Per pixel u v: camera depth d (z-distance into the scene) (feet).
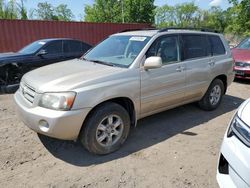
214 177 10.16
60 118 9.77
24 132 13.83
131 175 10.18
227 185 8.00
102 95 10.70
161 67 13.15
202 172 10.47
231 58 18.37
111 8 141.59
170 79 13.64
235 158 7.63
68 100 9.89
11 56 23.49
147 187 9.51
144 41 13.16
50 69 12.48
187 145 12.71
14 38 41.06
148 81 12.51
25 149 12.03
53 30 44.91
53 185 9.53
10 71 23.09
